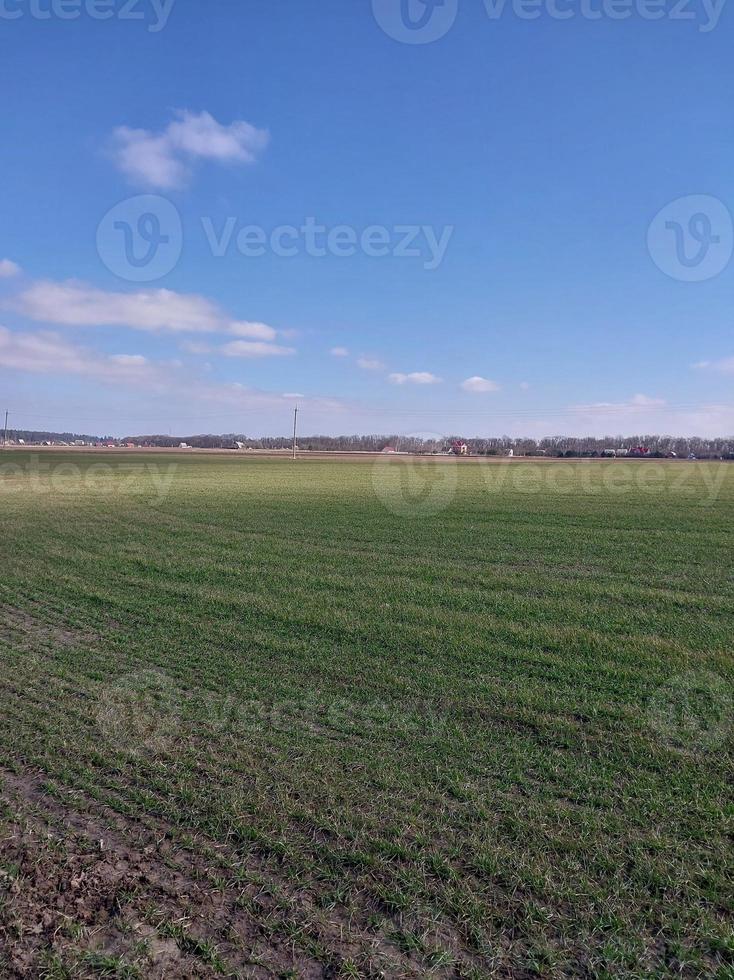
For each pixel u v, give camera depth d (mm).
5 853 4020
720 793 4641
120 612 9938
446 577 12531
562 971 3137
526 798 4637
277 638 8570
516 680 7000
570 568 13445
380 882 3764
